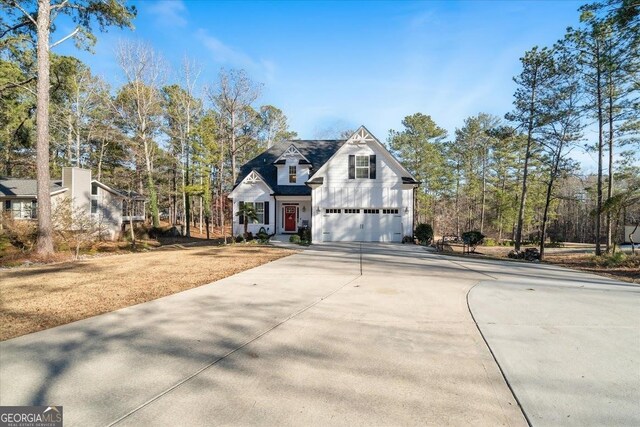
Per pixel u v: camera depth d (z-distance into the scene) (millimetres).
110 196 26422
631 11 11422
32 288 7781
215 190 39000
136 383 3424
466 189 40844
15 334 4758
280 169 24641
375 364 3873
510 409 3004
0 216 16031
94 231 18078
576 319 5535
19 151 34625
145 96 30703
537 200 34906
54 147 33844
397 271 10062
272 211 23578
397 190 19766
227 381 3473
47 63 15461
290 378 3539
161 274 9586
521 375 3623
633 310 6078
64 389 3303
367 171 19906
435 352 4215
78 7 16594
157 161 36719
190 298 6770
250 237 22250
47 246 15289
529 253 17297
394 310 6004
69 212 17250
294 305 6281
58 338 4605
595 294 7367
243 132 37875
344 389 3326
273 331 4926
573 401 3131
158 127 32656
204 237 31125
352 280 8633
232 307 6145
